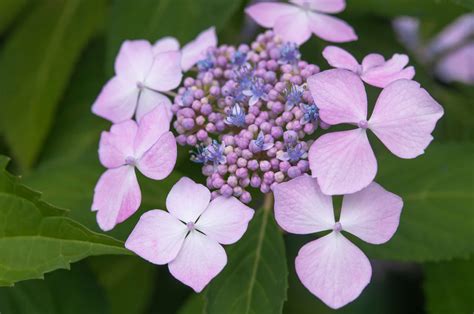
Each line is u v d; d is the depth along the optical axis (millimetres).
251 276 312
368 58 313
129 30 356
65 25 399
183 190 297
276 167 301
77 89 396
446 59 436
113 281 386
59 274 343
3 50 399
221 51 329
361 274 290
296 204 291
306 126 302
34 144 386
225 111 310
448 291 357
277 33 329
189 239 294
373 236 292
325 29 333
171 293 400
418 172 342
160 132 305
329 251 291
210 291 308
